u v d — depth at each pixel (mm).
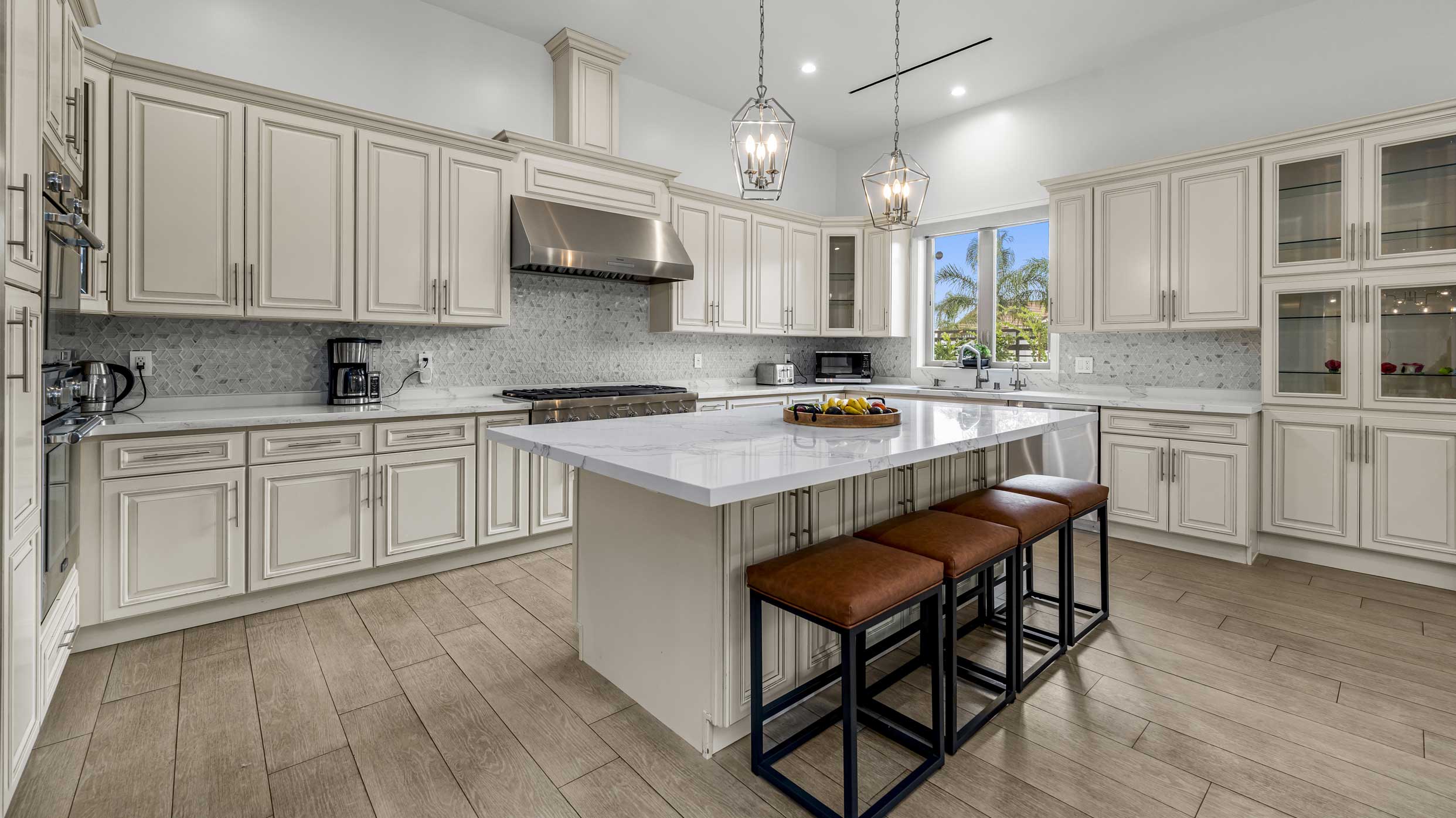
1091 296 4059
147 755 1750
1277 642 2441
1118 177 3934
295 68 3189
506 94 3904
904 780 1592
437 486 3145
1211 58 3926
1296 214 3322
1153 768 1697
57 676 1839
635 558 2016
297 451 2744
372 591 2973
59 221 1600
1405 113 2965
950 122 5211
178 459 2471
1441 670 2211
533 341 4098
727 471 1465
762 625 1766
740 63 4344
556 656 2350
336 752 1772
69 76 2004
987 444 2047
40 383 1611
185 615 2555
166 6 2861
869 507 2184
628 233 4039
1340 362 3203
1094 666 2260
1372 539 3121
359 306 3107
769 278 5078
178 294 2639
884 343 5773
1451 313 2924
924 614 2219
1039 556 3512
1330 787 1612
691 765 1731
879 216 2469
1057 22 3793
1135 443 3697
